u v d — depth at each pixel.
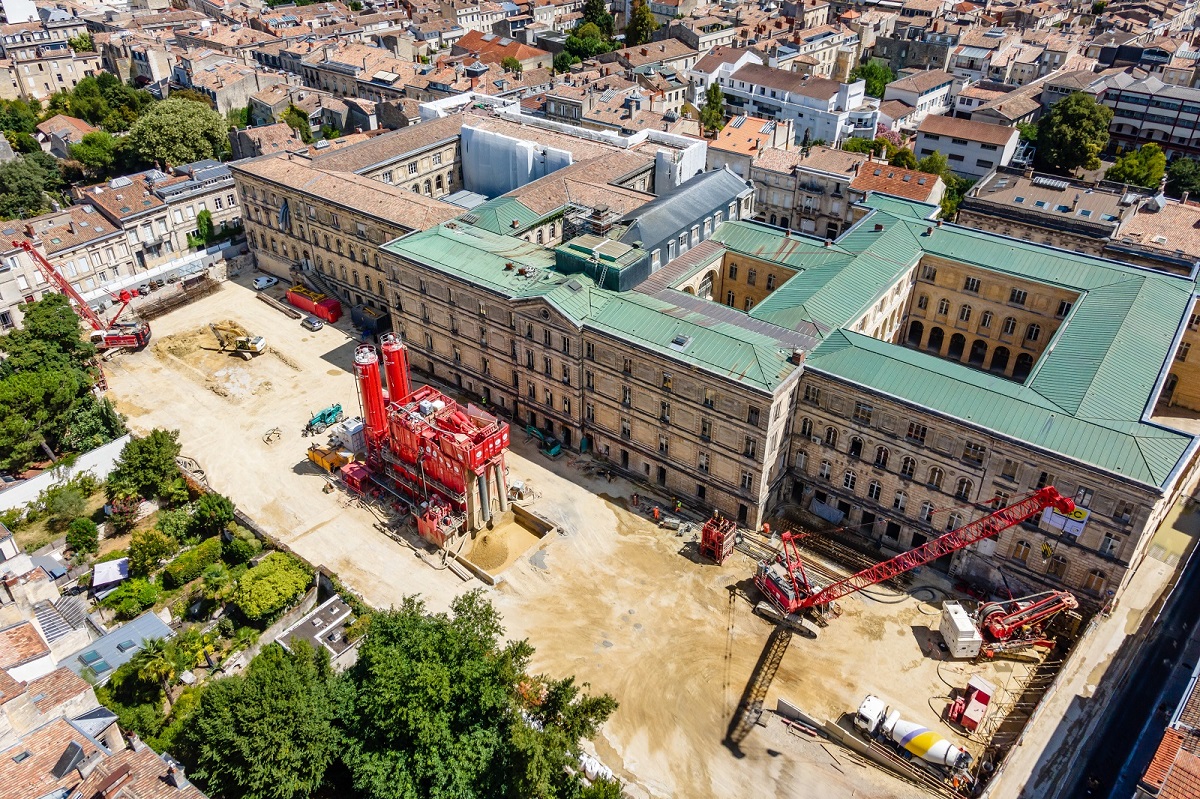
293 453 114.50
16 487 104.44
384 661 70.12
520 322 110.00
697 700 81.19
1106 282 112.81
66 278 146.88
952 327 128.62
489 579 93.81
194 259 158.50
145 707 77.94
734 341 96.25
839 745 77.44
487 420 101.25
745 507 99.56
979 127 188.62
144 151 189.88
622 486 108.25
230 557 97.44
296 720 68.44
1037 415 85.31
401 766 68.12
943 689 81.75
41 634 80.38
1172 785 60.56
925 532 94.50
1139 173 175.62
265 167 152.12
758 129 167.25
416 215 132.38
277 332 142.50
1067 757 75.44
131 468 103.06
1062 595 84.88
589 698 77.00
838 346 97.12
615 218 122.06
